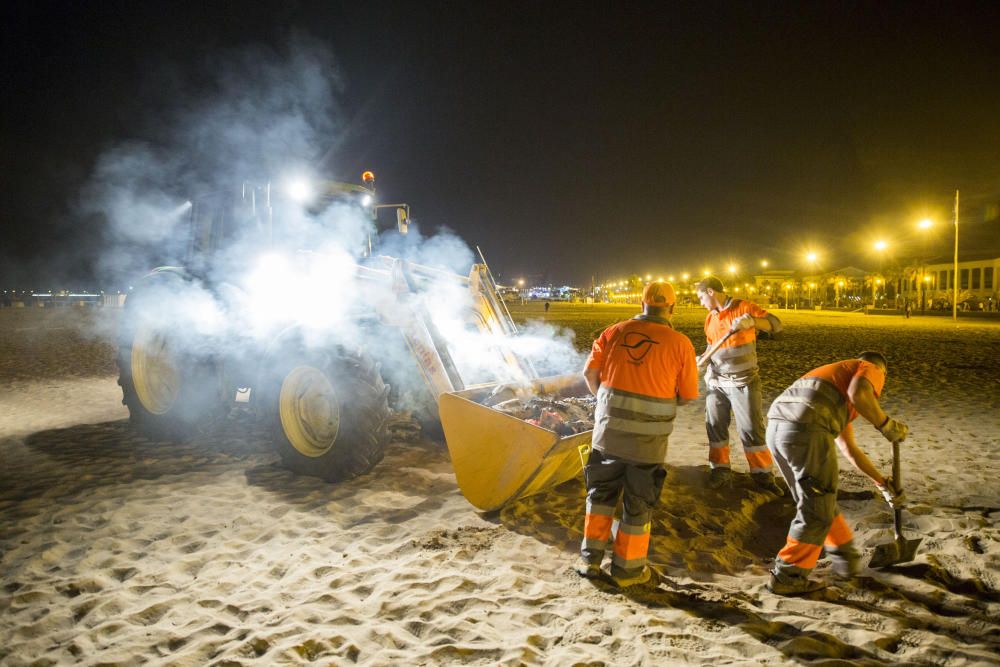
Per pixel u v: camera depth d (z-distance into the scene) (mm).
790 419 3812
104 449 7082
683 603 3705
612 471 3898
